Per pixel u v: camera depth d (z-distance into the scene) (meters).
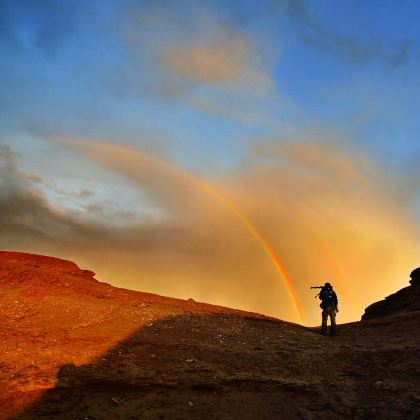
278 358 13.74
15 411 10.60
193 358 13.16
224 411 11.57
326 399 12.23
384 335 17.34
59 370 11.77
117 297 18.81
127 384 11.65
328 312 18.14
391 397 12.12
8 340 13.06
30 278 18.58
